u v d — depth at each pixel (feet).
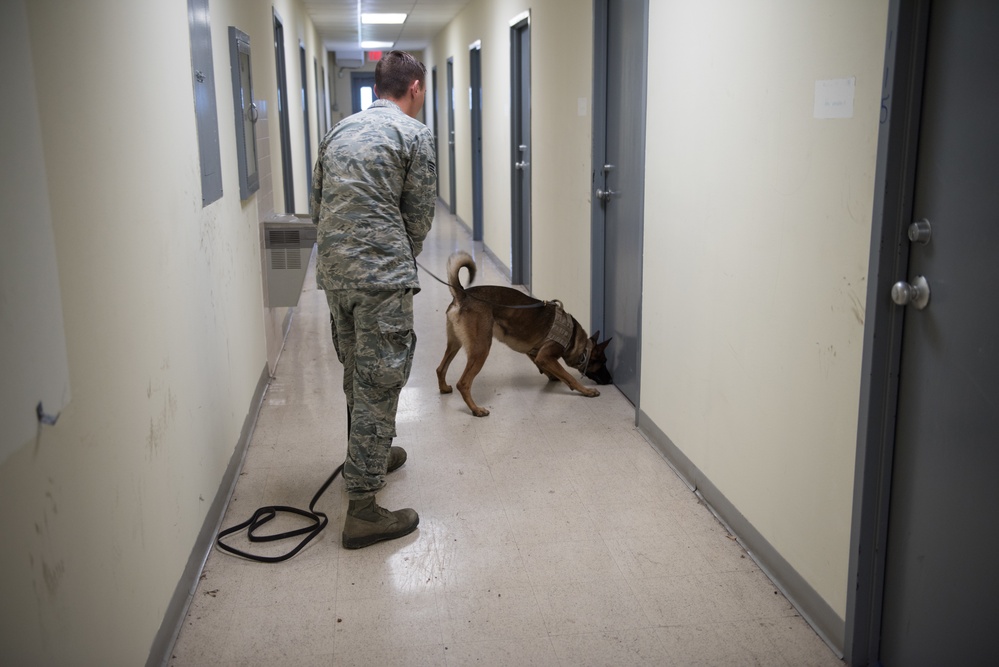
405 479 10.69
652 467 11.05
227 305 10.84
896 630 6.55
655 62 11.07
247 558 8.72
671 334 10.90
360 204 8.52
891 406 6.33
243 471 11.02
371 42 50.85
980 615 5.50
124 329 6.13
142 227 6.79
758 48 7.91
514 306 13.28
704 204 9.48
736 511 9.05
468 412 13.25
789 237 7.48
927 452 6.00
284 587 8.19
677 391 10.75
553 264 18.76
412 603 7.91
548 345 13.76
